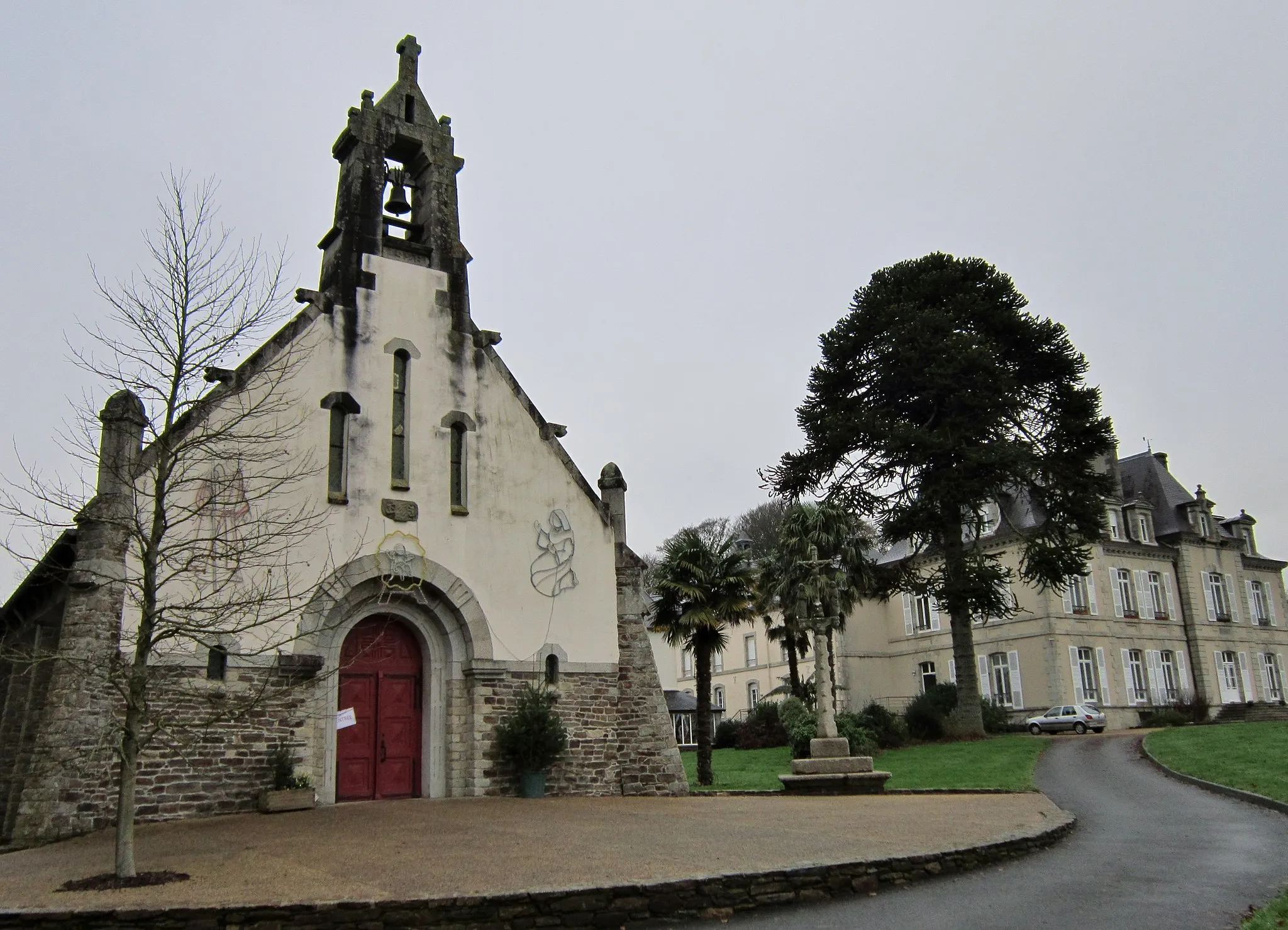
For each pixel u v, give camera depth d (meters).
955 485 29.78
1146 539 47.59
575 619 18.72
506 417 18.95
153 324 11.30
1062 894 9.89
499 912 8.63
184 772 14.27
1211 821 15.00
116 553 14.07
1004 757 25.75
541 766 17.17
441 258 19.02
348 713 16.39
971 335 30.73
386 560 16.78
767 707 38.94
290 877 9.56
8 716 17.19
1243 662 48.62
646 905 9.11
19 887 9.39
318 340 17.06
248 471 15.67
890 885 10.45
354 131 18.73
